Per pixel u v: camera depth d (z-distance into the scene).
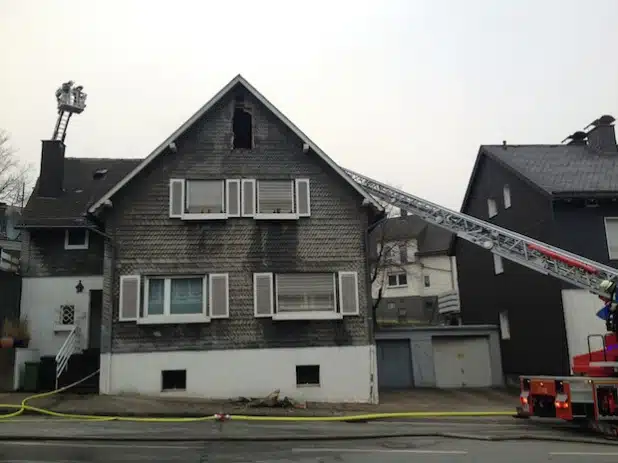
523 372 23.50
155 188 18.55
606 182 21.80
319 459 9.05
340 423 13.96
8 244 32.00
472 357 25.28
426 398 20.16
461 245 30.91
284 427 12.90
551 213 21.12
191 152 18.98
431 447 10.41
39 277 22.86
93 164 28.34
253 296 18.11
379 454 9.59
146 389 17.20
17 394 17.30
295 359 17.83
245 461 8.82
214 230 18.45
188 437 11.05
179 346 17.55
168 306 17.94
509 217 24.83
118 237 18.03
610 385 12.38
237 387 17.47
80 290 22.80
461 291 30.77
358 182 20.78
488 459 9.22
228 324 17.84
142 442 10.52
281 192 19.16
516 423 14.39
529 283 23.08
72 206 24.05
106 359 17.25
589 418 12.56
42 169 24.98
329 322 18.20
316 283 18.59
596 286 14.76
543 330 21.89
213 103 19.06
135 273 17.88
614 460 9.24
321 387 17.77
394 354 25.03
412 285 49.41
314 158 19.38
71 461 8.68
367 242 18.95
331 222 18.98
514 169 23.47
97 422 13.30
